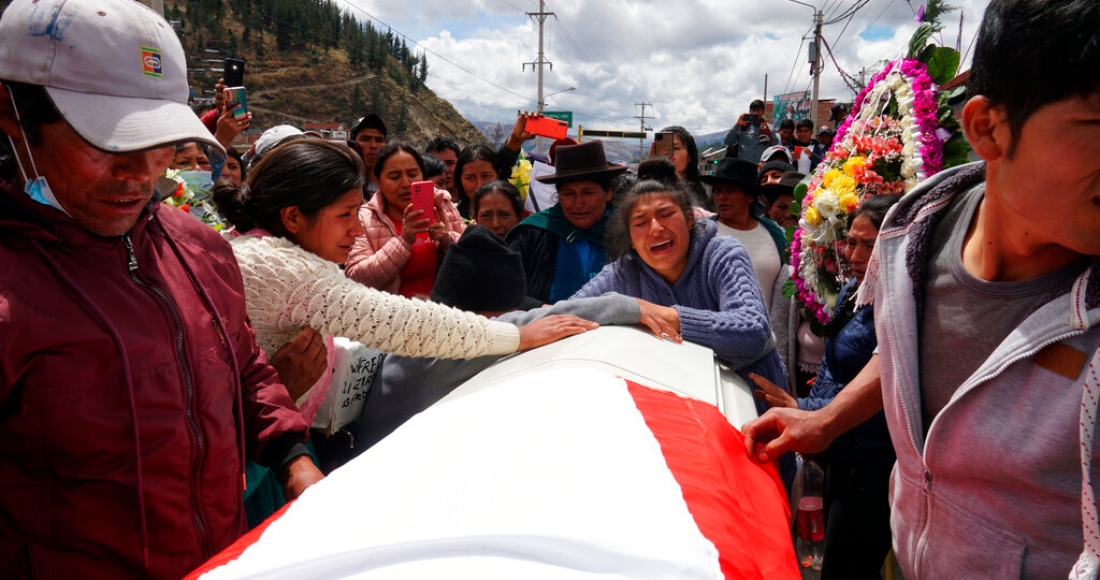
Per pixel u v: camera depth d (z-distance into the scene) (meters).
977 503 1.07
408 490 0.88
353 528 0.81
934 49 2.46
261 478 1.73
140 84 1.12
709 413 1.33
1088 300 0.88
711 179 3.69
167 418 1.23
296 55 137.25
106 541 1.20
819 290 2.63
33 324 1.09
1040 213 0.85
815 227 2.59
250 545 0.85
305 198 1.76
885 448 2.05
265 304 1.69
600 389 1.24
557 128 4.74
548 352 1.77
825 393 2.24
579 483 0.85
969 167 1.13
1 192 1.10
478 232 2.30
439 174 4.34
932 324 1.14
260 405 1.56
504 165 4.76
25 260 1.11
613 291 2.34
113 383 1.16
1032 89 0.79
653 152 4.74
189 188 3.15
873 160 2.50
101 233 1.19
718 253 2.21
